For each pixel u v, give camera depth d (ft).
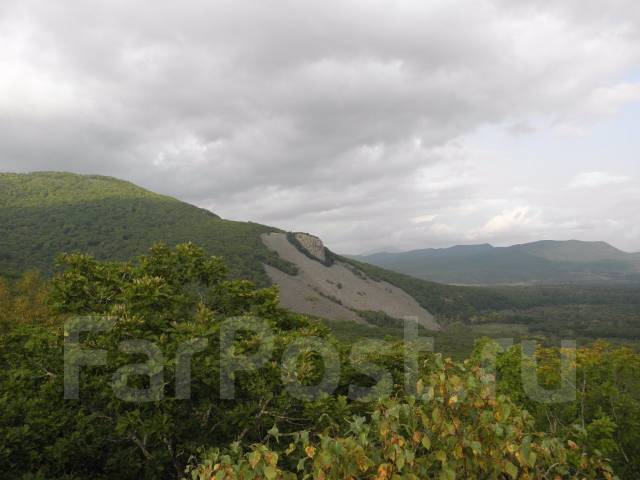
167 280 35.40
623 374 31.01
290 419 25.44
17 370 28.12
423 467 11.89
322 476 11.60
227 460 12.53
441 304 539.70
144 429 23.13
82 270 34.04
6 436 23.41
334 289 447.83
